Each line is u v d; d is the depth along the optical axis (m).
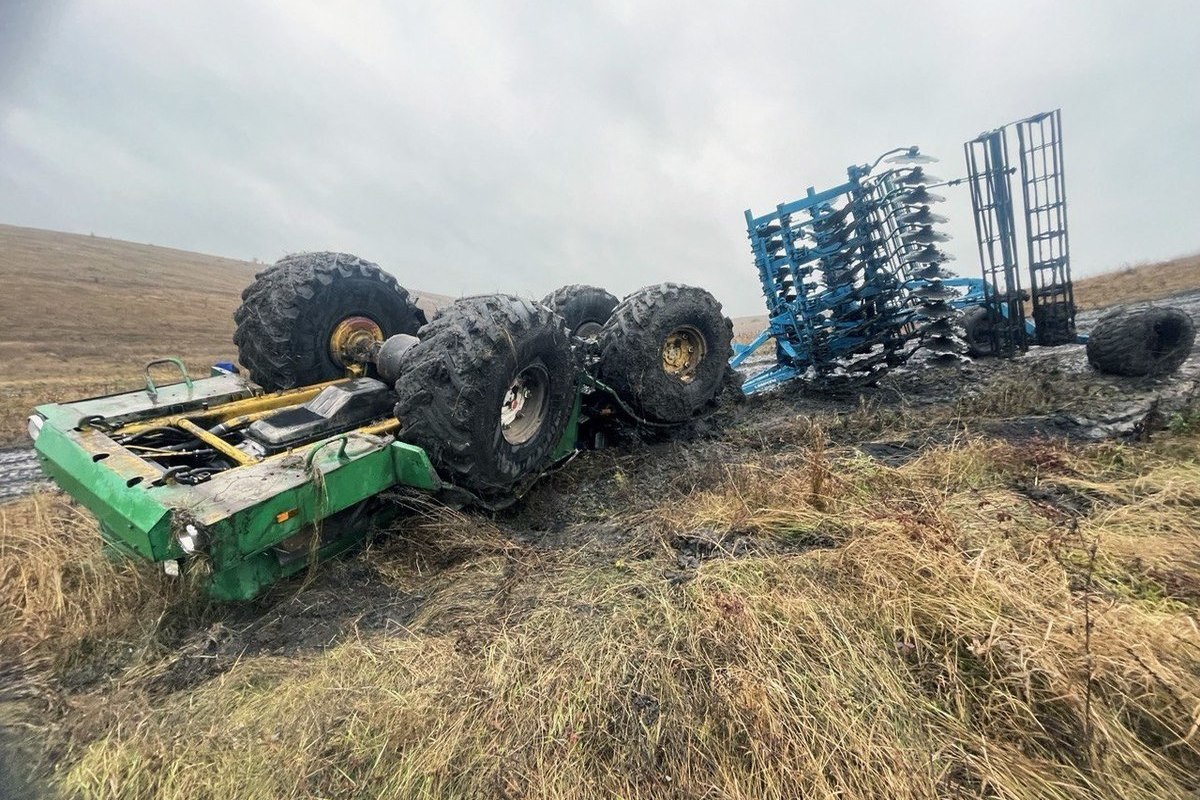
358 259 4.45
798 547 2.85
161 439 3.22
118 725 2.11
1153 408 4.13
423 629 2.54
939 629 2.15
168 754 1.93
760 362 10.29
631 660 2.10
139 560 2.84
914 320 6.23
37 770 2.01
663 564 2.80
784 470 3.74
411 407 3.06
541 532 3.62
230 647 2.56
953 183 6.23
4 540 3.25
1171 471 3.31
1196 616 2.14
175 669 2.46
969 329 7.35
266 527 2.45
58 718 2.23
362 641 2.46
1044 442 3.93
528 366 3.51
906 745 1.73
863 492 3.29
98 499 2.52
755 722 1.78
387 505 3.30
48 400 9.63
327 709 2.00
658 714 1.88
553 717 1.88
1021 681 1.87
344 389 3.55
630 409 4.70
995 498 3.13
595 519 3.72
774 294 6.47
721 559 2.70
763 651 2.05
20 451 6.59
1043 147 6.10
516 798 1.64
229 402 3.73
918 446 4.40
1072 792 1.60
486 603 2.65
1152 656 1.86
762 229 6.29
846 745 1.71
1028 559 2.46
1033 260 6.37
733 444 4.93
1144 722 1.77
